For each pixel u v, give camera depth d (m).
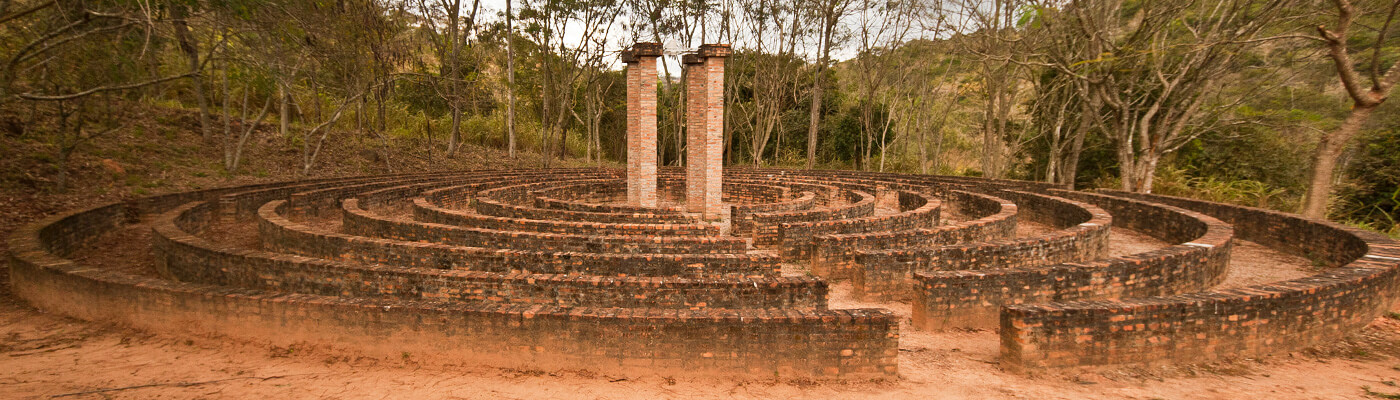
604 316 5.78
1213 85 19.66
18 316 7.18
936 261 9.27
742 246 10.09
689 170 17.55
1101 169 26.56
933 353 6.79
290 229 10.50
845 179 25.36
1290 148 21.67
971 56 24.28
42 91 12.98
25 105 16.47
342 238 9.78
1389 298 7.81
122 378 5.42
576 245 10.40
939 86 32.50
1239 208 14.10
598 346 5.83
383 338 6.11
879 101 35.53
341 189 17.28
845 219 13.45
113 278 7.00
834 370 5.78
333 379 5.60
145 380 5.39
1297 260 11.67
